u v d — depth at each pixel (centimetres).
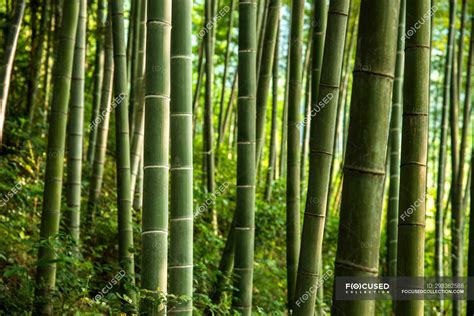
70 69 480
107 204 719
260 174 898
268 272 669
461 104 1277
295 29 504
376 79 238
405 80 345
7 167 690
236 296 457
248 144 451
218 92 1212
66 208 564
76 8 481
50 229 469
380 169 240
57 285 452
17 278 523
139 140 696
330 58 375
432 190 1159
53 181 471
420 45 341
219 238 712
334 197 1169
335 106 376
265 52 554
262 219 743
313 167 379
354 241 238
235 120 1018
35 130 798
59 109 475
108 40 704
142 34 721
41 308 434
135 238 625
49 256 447
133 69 731
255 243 738
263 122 557
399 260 345
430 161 1376
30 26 823
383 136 240
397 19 242
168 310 365
